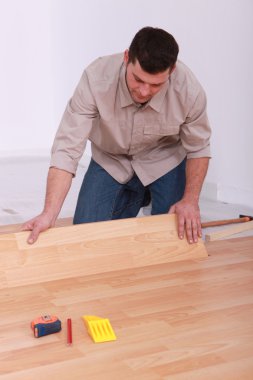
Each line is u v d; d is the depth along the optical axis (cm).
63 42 626
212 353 151
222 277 209
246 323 169
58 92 654
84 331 164
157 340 158
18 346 155
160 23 452
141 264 218
